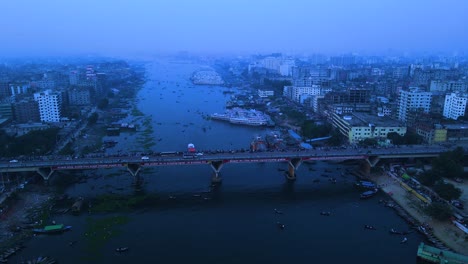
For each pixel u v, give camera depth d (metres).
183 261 159.38
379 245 172.25
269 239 178.12
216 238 178.88
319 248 169.75
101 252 165.50
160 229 187.12
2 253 161.50
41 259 158.00
